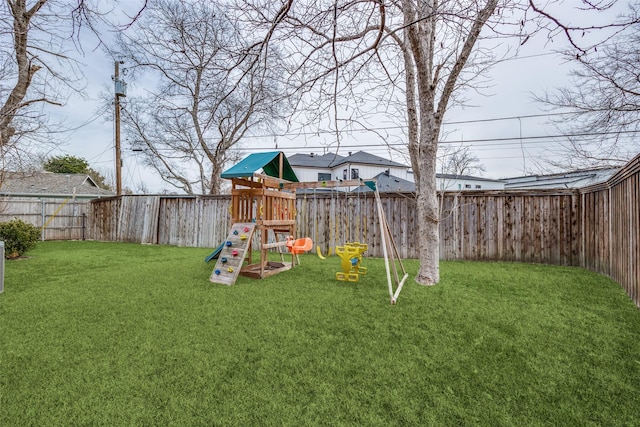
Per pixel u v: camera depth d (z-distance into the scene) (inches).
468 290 152.8
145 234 377.7
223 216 338.6
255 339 94.0
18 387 67.4
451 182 634.2
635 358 81.7
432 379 71.6
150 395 64.9
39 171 278.7
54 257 265.4
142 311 120.6
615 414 59.6
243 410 60.4
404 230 265.6
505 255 240.4
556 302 131.9
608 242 179.8
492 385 69.2
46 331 99.6
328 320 111.0
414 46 153.1
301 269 215.8
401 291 151.6
